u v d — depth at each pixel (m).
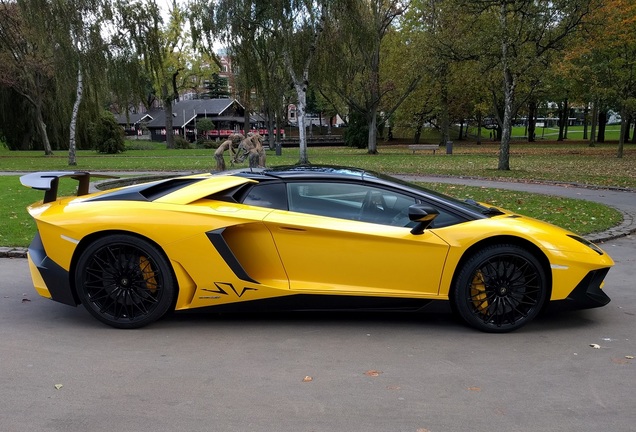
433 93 43.81
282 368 3.54
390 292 4.16
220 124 84.75
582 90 35.94
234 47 24.83
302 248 4.16
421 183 15.86
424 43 23.52
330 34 24.53
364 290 4.16
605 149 39.72
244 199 4.33
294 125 105.25
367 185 4.33
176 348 3.87
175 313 4.57
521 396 3.16
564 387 3.29
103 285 4.19
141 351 3.80
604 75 27.89
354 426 2.80
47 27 24.95
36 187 4.43
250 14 24.06
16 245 6.94
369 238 4.11
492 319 4.21
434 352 3.83
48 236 4.18
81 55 25.53
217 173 4.68
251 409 2.98
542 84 23.09
